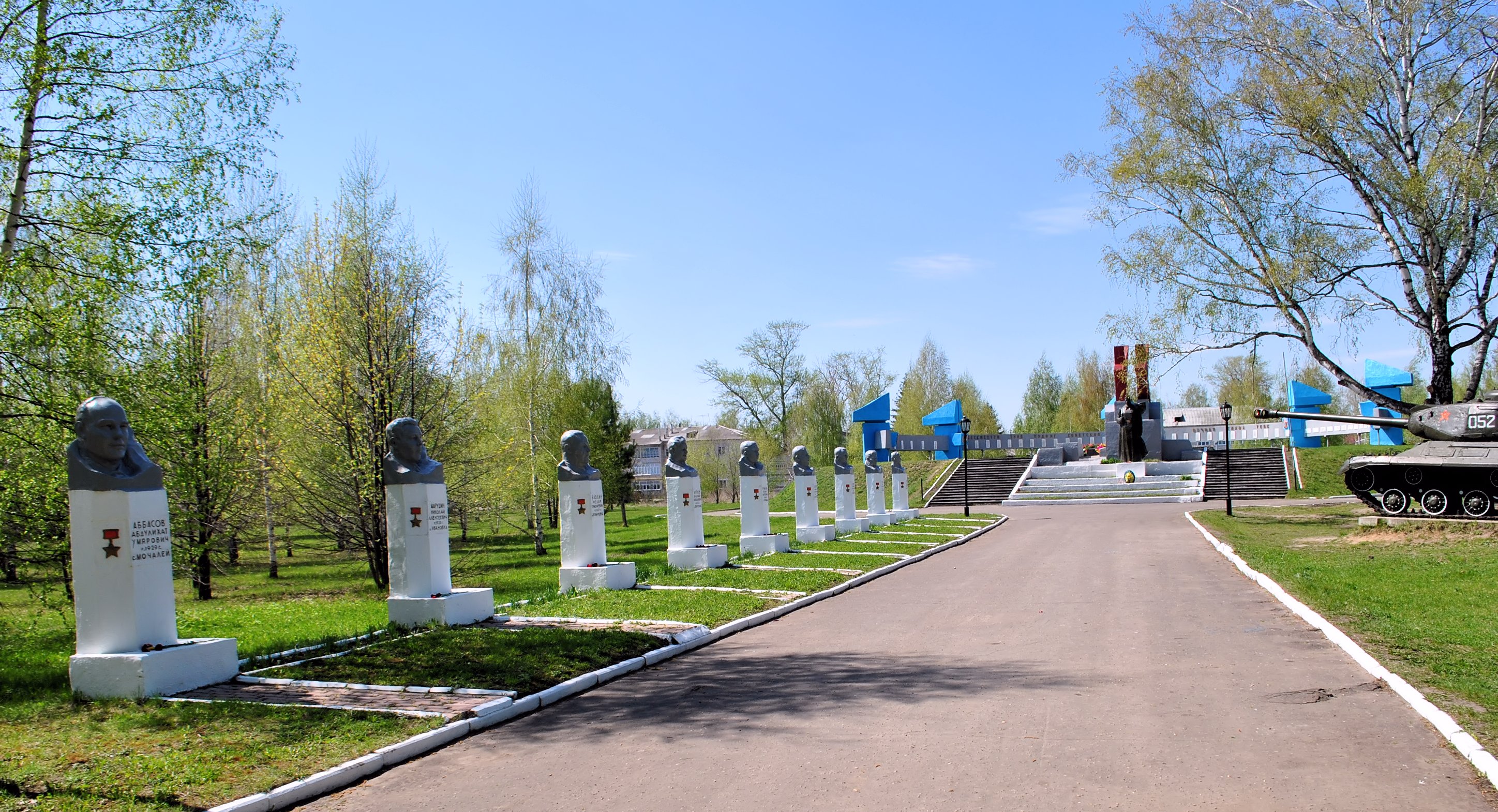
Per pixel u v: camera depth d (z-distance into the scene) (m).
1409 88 23.64
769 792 5.89
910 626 12.19
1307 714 7.37
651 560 24.77
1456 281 23.39
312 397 20.53
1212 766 6.13
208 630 13.32
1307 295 25.19
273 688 8.62
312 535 36.34
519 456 26.70
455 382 22.27
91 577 8.52
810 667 9.70
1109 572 17.97
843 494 29.23
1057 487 49.00
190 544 17.48
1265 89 24.50
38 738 7.00
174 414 14.62
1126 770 6.11
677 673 9.68
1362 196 24.58
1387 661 8.77
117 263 12.93
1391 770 5.98
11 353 12.45
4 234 13.09
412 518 12.36
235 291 20.69
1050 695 8.20
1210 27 25.59
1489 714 6.93
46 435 12.79
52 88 12.83
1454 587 13.45
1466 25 22.95
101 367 13.31
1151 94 25.70
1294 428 52.12
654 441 93.75
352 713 7.64
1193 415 83.38
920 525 31.95
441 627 11.80
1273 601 13.51
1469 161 21.98
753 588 15.62
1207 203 25.75
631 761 6.63
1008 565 19.83
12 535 13.45
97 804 5.62
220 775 6.12
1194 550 22.00
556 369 35.28
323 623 13.80
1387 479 22.55
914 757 6.51
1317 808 5.36
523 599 15.53
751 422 72.00
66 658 11.05
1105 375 75.56
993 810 5.44
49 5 12.86
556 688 8.66
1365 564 16.50
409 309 21.66
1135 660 9.62
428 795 6.07
